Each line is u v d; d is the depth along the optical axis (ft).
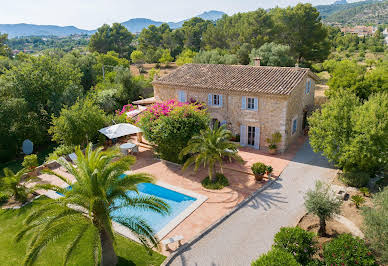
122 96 138.92
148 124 74.13
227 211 53.83
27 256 32.24
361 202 52.08
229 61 176.65
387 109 57.06
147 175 41.81
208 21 410.72
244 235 46.75
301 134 94.02
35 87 108.58
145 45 357.41
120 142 94.89
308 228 47.39
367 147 55.72
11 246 47.16
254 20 194.08
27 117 101.45
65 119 82.33
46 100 115.55
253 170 64.34
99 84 153.69
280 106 76.33
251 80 84.74
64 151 81.92
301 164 72.38
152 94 150.41
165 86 97.40
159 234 47.60
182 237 44.16
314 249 38.60
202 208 55.16
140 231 38.55
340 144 59.93
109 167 39.01
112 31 373.81
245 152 81.25
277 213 52.47
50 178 71.36
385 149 56.03
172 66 284.41
